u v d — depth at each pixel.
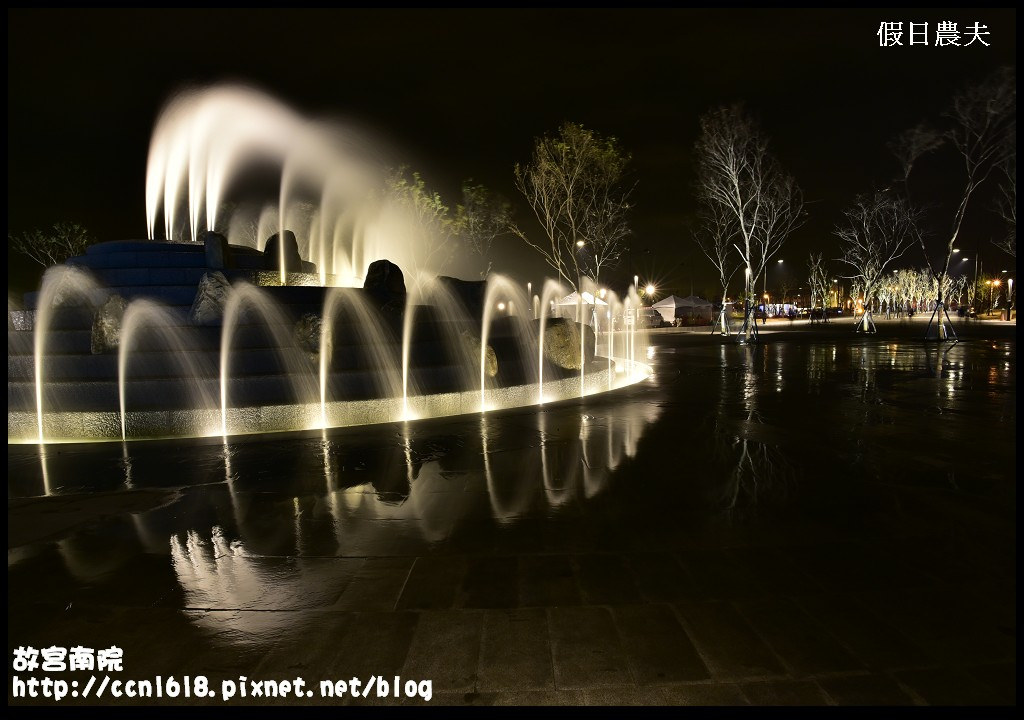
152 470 7.78
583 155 31.12
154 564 4.77
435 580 4.37
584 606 3.93
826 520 5.47
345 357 11.59
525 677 3.21
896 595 4.02
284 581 4.41
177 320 11.96
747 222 33.72
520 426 10.31
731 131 32.12
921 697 2.99
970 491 6.30
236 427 10.42
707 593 4.09
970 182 29.06
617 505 5.97
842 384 15.39
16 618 3.96
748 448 8.38
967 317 50.44
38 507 6.27
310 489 6.77
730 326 48.81
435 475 7.24
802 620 3.72
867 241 40.69
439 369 12.19
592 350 17.61
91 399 10.40
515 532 5.29
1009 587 4.12
